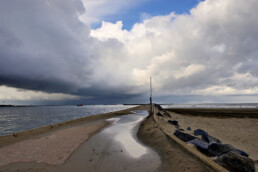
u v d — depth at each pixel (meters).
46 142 9.28
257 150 7.92
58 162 6.24
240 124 17.84
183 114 34.00
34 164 6.04
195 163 5.25
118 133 12.12
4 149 7.87
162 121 17.09
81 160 6.45
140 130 13.10
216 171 4.59
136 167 5.62
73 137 10.66
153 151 7.37
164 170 5.19
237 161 5.04
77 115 40.91
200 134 11.26
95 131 13.02
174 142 7.63
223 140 10.00
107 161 6.30
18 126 21.09
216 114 33.62
